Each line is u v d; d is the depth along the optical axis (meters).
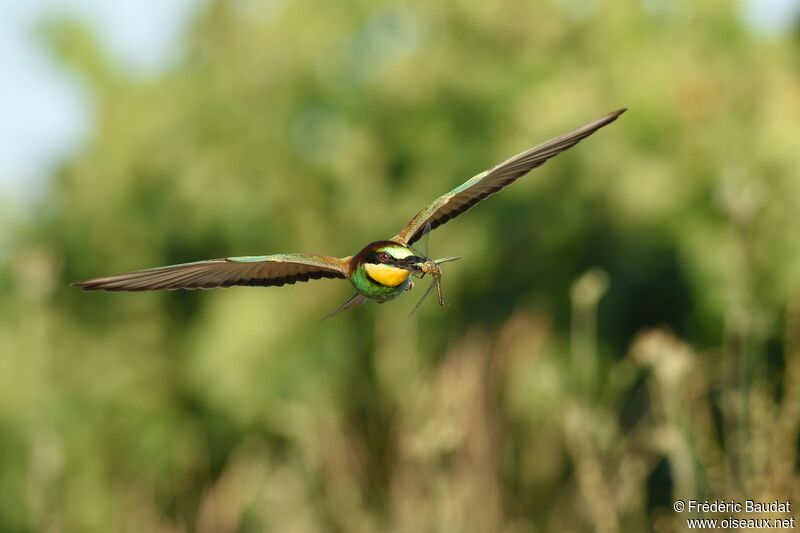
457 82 15.48
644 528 10.16
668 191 14.29
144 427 16.02
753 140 14.25
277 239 16.05
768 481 8.18
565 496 12.21
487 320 14.84
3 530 14.99
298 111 16.23
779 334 12.50
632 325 14.45
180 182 16.05
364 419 14.66
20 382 15.01
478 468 11.52
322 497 12.30
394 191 15.91
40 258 11.59
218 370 15.43
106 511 15.44
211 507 14.68
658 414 9.65
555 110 14.82
